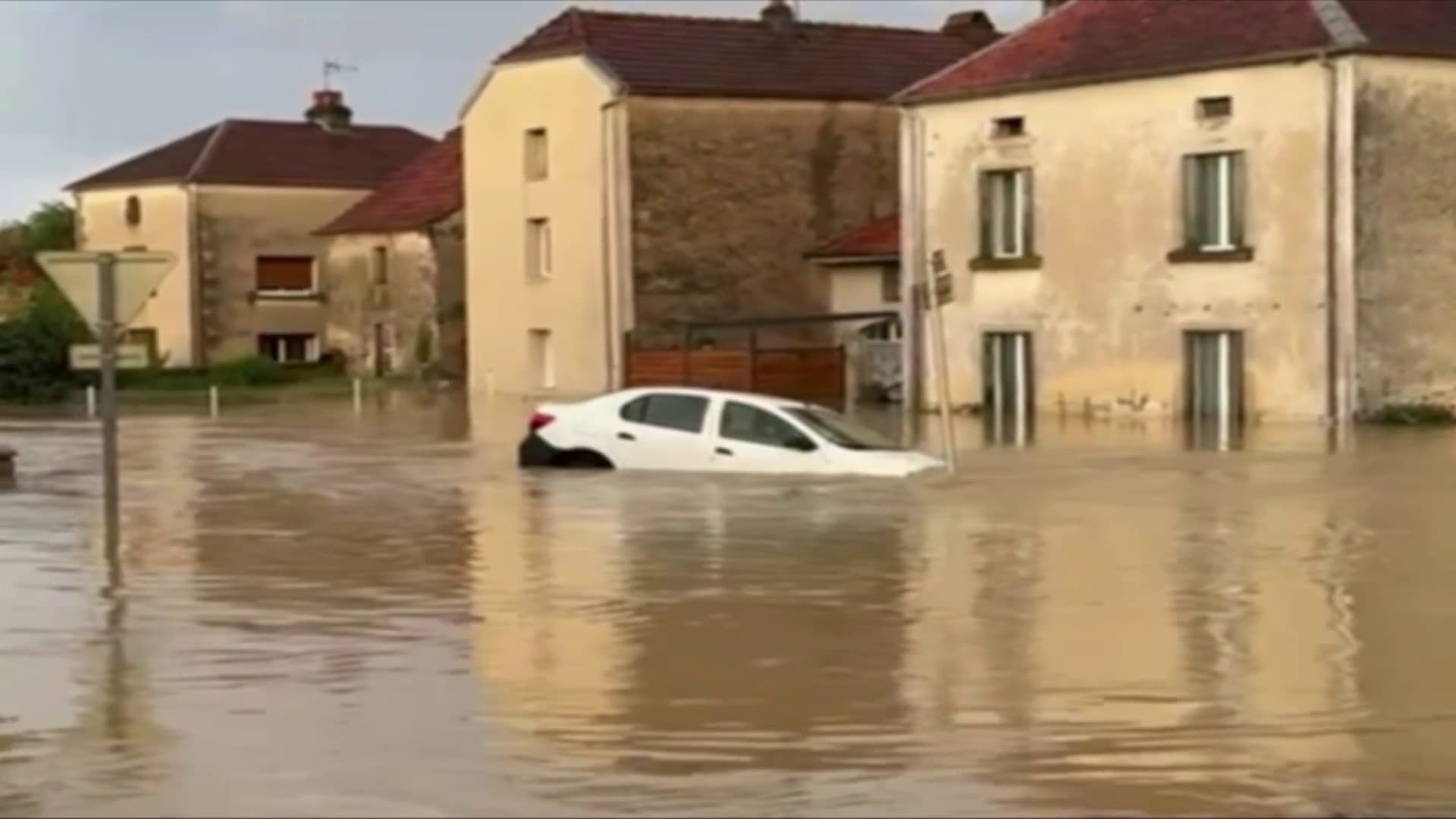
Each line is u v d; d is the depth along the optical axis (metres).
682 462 29.44
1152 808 10.01
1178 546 20.64
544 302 63.44
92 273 19.31
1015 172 49.41
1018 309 49.28
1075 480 28.59
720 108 61.12
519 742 11.53
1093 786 10.45
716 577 18.41
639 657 14.24
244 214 87.94
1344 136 43.00
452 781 10.62
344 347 79.81
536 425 31.12
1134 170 46.81
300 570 19.30
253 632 15.44
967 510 24.36
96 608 16.78
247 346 88.12
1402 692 12.80
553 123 62.69
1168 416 45.81
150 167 89.88
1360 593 17.12
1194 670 13.61
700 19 63.41
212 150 88.75
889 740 11.54
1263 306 44.47
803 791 10.39
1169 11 47.56
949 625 15.54
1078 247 48.03
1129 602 16.69
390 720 12.14
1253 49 44.28
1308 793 10.31
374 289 78.19
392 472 32.25
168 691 13.13
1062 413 47.78
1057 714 12.23
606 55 60.91
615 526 22.89
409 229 76.06
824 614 16.12
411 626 15.67
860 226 62.66
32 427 48.88
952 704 12.53
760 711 12.34
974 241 50.25
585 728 11.90
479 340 66.31
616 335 60.38
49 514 25.59
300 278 89.12
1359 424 42.41
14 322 70.06
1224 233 45.44
